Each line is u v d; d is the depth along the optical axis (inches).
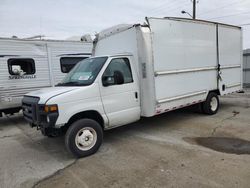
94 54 273.4
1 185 142.6
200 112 302.4
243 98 434.6
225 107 347.3
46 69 345.4
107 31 246.8
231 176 137.2
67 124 179.8
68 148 174.9
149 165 158.4
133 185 134.3
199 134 220.8
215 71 292.7
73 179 145.9
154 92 213.2
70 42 368.2
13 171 162.1
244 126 239.5
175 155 172.2
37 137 244.8
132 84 208.5
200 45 266.1
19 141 233.6
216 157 164.7
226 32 307.3
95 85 184.1
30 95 192.4
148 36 206.1
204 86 277.6
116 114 197.3
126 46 222.2
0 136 257.0
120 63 203.8
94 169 157.9
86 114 185.9
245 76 655.1
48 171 159.5
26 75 325.1
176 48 234.7
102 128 195.6
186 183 132.5
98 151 189.8
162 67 220.4
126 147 195.9
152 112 212.7
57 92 173.5
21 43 319.3
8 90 311.0
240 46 338.3
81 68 211.2
